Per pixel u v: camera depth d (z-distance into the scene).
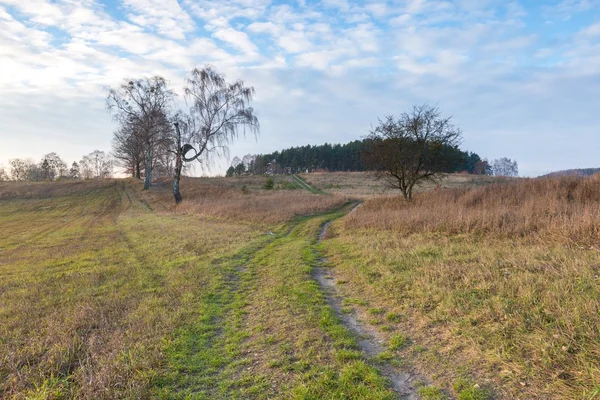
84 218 29.66
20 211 36.00
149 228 20.28
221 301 7.32
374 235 12.95
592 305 4.64
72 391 4.05
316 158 107.88
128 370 4.48
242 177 77.94
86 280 9.12
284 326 5.75
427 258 8.42
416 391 3.87
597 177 15.34
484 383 3.84
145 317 6.34
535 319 4.73
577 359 3.85
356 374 4.18
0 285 9.10
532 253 7.35
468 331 4.87
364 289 7.38
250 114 32.28
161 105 35.81
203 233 17.02
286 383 4.14
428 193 24.17
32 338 5.67
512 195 16.45
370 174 28.88
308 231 17.39
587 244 7.69
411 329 5.35
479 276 6.55
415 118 21.75
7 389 4.28
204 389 4.15
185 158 32.69
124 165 66.44
